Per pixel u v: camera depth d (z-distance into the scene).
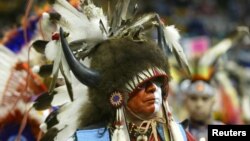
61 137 6.85
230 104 14.76
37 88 9.18
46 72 7.02
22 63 9.55
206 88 12.31
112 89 6.67
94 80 6.65
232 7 34.94
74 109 6.88
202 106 12.25
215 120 13.45
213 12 33.75
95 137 6.64
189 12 32.59
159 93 6.74
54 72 6.62
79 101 6.87
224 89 14.87
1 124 9.47
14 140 9.47
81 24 6.87
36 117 9.28
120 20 7.02
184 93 12.96
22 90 9.29
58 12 6.97
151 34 7.74
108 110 6.74
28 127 9.35
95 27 6.82
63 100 6.95
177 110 13.15
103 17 6.95
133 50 6.73
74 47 6.84
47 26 7.56
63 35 6.51
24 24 7.36
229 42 13.34
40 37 9.53
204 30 32.31
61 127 6.88
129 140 6.65
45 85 9.08
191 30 31.95
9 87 9.46
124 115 6.70
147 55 6.75
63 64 6.59
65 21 6.93
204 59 12.80
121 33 6.95
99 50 6.80
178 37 7.25
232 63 20.12
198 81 12.42
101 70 6.70
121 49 6.74
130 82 6.66
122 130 6.64
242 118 15.22
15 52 9.65
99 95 6.73
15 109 9.42
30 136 9.36
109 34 6.95
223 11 34.38
